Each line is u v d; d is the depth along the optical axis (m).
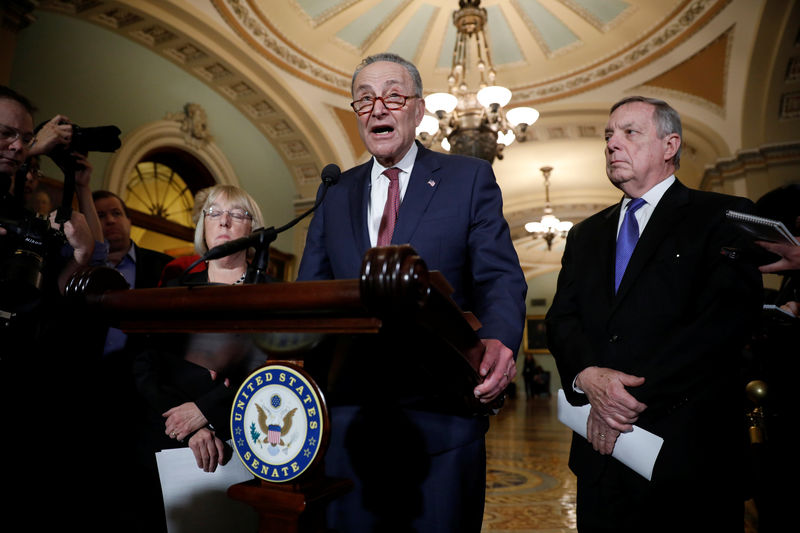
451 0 6.77
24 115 1.60
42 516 1.85
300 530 0.89
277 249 8.39
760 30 6.14
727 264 1.56
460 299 1.44
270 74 7.27
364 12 6.89
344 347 0.88
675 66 7.08
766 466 1.84
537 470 5.46
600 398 1.53
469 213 1.45
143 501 1.93
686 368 1.48
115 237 2.56
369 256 0.69
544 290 19.69
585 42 7.18
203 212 2.11
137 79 6.43
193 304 0.85
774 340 1.83
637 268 1.71
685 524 1.42
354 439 1.33
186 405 1.70
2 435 1.74
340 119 8.23
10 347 1.61
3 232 1.41
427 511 1.27
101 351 2.01
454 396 1.27
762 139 7.04
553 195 11.53
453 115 5.70
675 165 1.89
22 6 4.37
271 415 0.92
